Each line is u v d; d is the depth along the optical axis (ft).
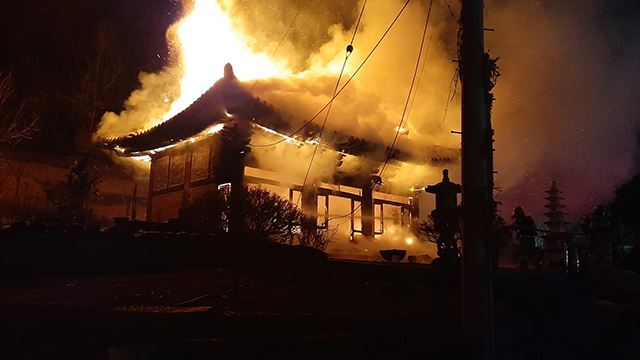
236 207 32.19
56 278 33.86
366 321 26.00
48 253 36.01
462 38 23.93
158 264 38.88
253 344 23.25
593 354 30.89
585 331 31.30
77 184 64.69
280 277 36.47
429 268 37.81
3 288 29.55
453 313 27.89
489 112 23.63
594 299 37.76
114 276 35.01
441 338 24.49
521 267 46.34
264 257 36.47
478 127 23.25
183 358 21.44
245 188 33.22
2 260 34.50
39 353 21.50
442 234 38.63
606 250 48.75
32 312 23.43
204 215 32.58
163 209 67.67
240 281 34.40
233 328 23.76
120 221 45.93
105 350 20.07
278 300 29.01
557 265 49.47
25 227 35.81
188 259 39.70
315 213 64.28
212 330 23.68
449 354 23.56
